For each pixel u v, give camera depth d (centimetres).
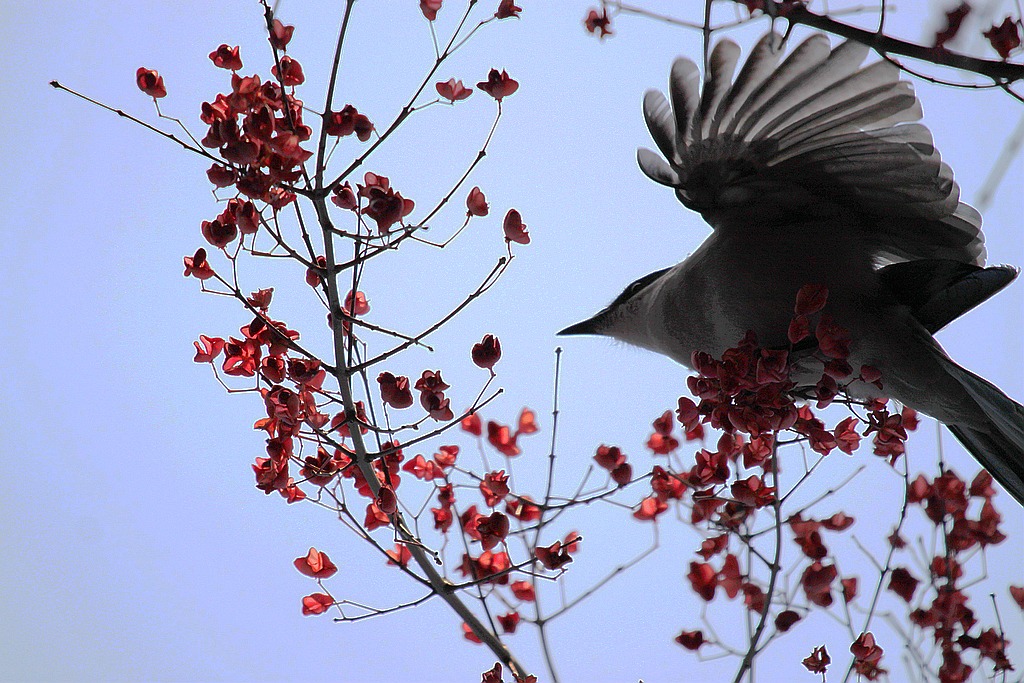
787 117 938
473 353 955
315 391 974
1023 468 1077
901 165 953
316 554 1083
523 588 1123
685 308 1062
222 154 852
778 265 1012
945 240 1027
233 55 922
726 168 990
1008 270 1014
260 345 1007
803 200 1012
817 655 1119
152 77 882
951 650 1144
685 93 942
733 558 1164
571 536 1093
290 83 930
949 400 1028
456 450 1142
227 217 916
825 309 1001
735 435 1052
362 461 955
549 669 1048
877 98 912
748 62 906
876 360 1016
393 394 986
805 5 883
